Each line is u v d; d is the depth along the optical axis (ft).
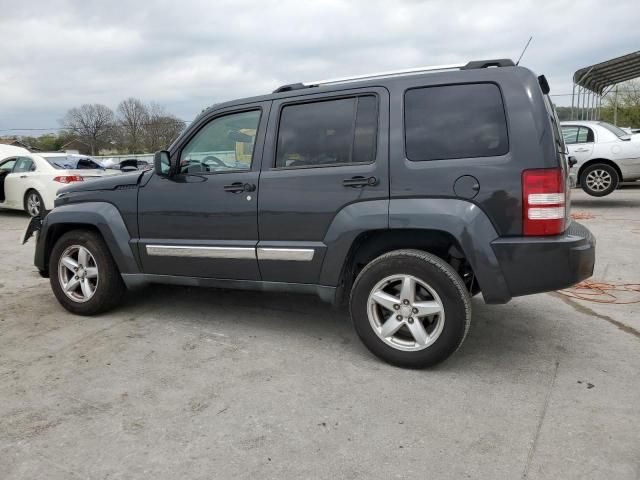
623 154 32.53
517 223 9.82
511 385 10.23
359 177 10.87
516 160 9.76
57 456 8.12
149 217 13.56
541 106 9.85
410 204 10.40
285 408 9.48
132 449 8.28
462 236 10.01
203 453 8.15
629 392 9.85
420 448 8.19
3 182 37.27
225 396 9.96
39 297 16.93
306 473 7.63
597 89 71.31
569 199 11.52
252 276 12.48
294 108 11.94
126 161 17.62
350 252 11.25
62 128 194.59
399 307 10.86
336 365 11.30
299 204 11.56
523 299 15.83
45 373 11.09
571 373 10.71
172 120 180.34
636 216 29.86
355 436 8.55
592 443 8.21
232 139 12.63
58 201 15.19
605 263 19.94
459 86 10.37
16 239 28.55
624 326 13.41
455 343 10.44
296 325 13.84
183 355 11.96
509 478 7.43
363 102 11.17
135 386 10.42
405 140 10.59
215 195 12.55
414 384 10.34
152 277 13.89
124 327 13.89
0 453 8.21
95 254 14.34
